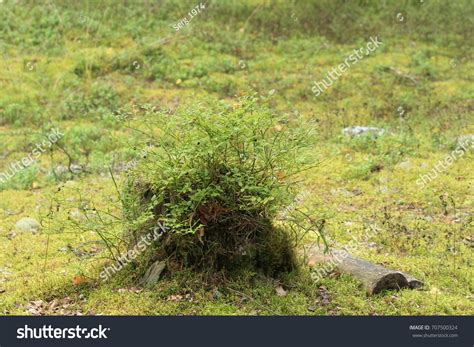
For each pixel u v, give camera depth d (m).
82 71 8.28
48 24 9.23
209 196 4.06
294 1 9.92
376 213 5.20
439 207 5.28
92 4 9.63
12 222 5.20
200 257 4.14
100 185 5.77
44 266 4.53
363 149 6.33
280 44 9.16
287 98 7.73
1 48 8.65
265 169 4.08
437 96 7.80
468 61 8.93
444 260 4.55
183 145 4.07
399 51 9.17
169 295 4.09
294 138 4.14
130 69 8.41
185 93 7.82
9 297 4.18
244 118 4.04
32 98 7.59
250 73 8.45
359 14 9.94
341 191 5.56
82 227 4.55
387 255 4.62
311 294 4.09
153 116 4.39
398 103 7.55
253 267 4.15
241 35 9.29
